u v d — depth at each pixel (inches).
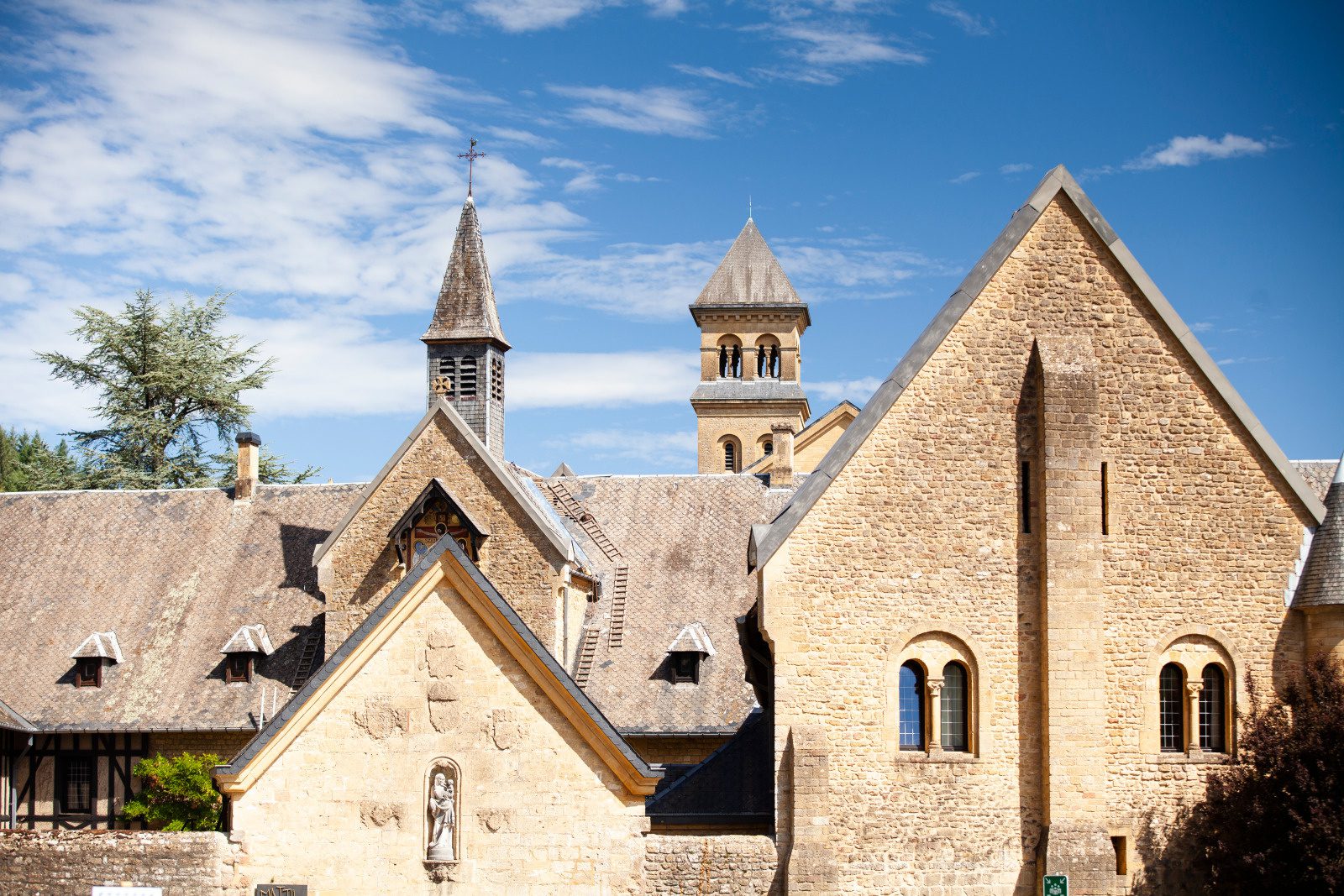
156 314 2842.0
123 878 1230.9
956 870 1250.0
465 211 1859.0
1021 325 1317.7
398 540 1690.5
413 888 1212.5
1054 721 1256.8
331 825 1221.7
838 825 1245.1
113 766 1771.7
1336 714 1211.9
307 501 1978.3
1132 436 1315.2
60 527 1984.5
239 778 1226.0
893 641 1269.7
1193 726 1291.8
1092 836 1242.0
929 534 1286.9
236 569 1908.2
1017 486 1300.4
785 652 1258.6
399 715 1227.9
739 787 1333.7
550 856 1210.0
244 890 1221.7
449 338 1784.0
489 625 1227.2
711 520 1889.8
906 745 1274.6
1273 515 1320.1
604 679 1716.3
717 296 3750.0
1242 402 1321.4
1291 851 1196.5
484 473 1690.5
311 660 1793.8
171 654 1825.8
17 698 1796.3
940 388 1305.4
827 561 1272.1
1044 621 1273.4
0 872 1250.6
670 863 1214.9
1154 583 1302.9
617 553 1857.8
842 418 3014.3
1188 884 1270.9
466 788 1218.6
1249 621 1306.6
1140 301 1327.5
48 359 2770.7
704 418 3700.8
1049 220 1333.7
